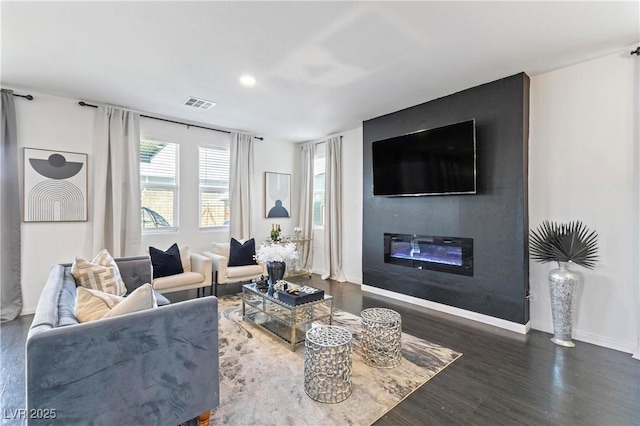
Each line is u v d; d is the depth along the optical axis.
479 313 3.47
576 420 1.83
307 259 6.08
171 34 2.44
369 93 3.67
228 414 1.86
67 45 2.60
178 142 4.78
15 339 2.91
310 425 1.77
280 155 6.07
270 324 3.18
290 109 4.24
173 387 1.59
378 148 4.41
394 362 2.44
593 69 2.88
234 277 4.29
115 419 1.42
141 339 1.48
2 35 2.44
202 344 1.68
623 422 1.81
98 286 2.53
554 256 2.89
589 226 2.91
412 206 4.13
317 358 2.01
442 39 2.51
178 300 4.11
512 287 3.21
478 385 2.18
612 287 2.79
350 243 5.39
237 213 5.28
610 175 2.80
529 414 1.88
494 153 3.34
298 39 2.51
